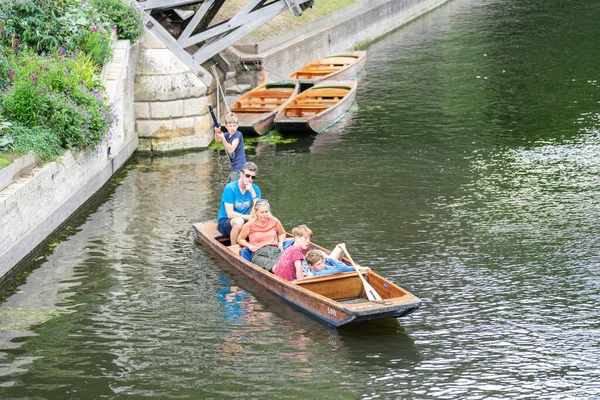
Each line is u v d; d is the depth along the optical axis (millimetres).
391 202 15070
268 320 10414
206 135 19906
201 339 9898
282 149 19453
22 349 9656
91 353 9562
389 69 29938
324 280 10664
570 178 16297
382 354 9461
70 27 17688
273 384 8789
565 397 8484
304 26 31625
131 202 15445
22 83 14305
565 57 31000
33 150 13328
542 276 11586
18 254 12008
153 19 19500
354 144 19656
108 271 12070
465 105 23656
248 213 13047
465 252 12531
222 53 25734
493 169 17125
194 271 12070
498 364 9180
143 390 8703
